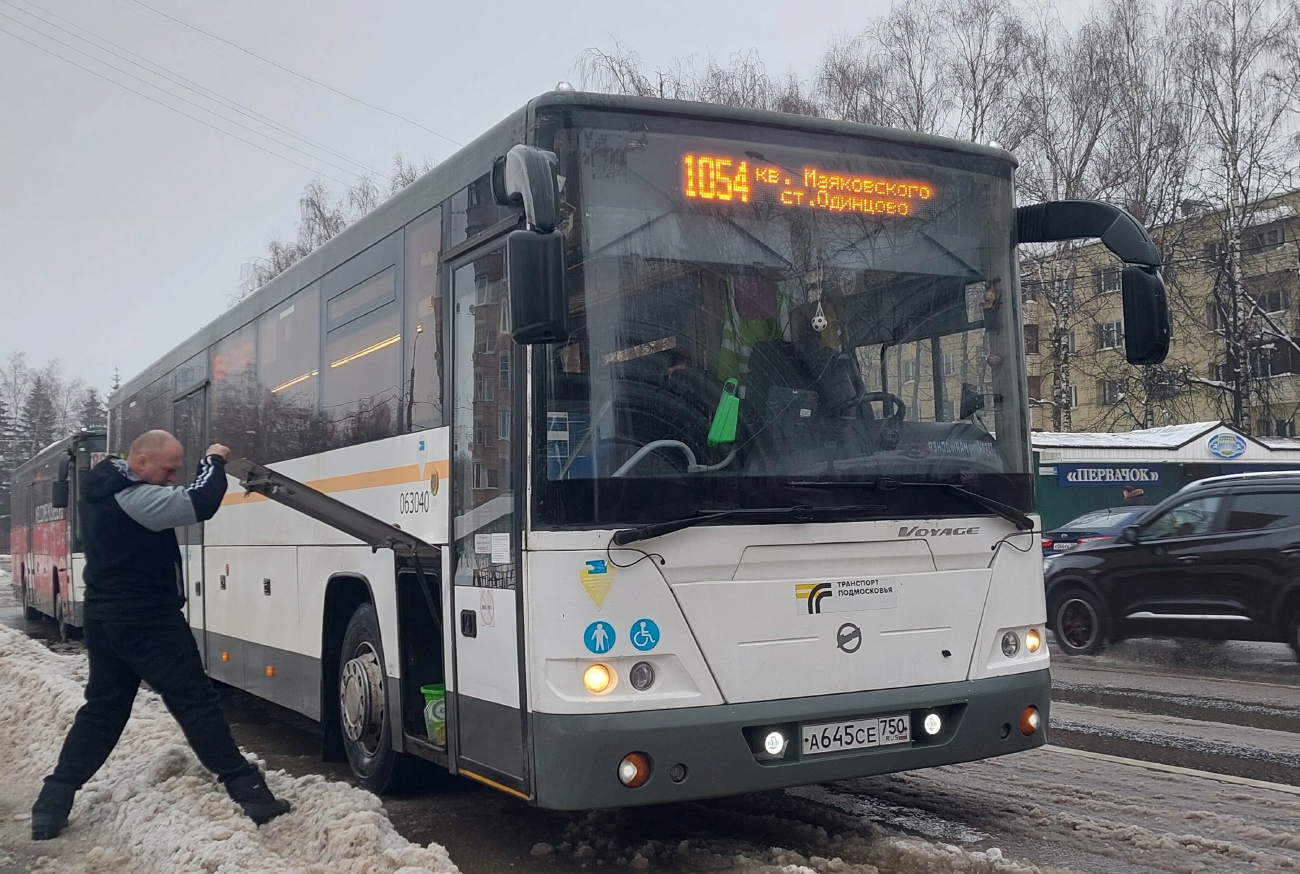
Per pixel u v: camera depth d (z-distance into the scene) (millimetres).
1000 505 5570
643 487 4938
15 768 8250
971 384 5750
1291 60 34219
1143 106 34375
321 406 8039
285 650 8531
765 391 5238
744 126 5434
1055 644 14148
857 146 5660
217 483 6031
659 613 4867
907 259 5699
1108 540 13250
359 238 7488
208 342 11164
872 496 5332
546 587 4848
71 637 20734
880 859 5328
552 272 4539
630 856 5570
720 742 4867
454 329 5938
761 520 5059
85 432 20141
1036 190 33938
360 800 5898
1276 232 39156
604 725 4730
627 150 5203
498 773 5184
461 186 5996
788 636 5062
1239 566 11852
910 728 5305
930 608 5391
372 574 6961
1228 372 37562
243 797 5965
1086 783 6844
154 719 8328
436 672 6355
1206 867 5230
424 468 6195
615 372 5004
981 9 34188
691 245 5238
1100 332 40094
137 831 5867
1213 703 9789
